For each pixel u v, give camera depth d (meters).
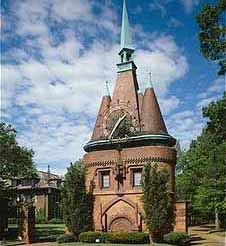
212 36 24.72
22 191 85.25
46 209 86.44
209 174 55.94
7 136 57.59
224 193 54.16
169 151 44.72
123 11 53.84
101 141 46.94
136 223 42.94
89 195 45.75
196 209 65.56
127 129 46.59
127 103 48.56
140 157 44.53
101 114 49.94
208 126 26.31
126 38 52.19
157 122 47.03
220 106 25.28
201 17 24.75
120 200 44.50
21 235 46.28
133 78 50.31
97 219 44.91
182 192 70.19
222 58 24.80
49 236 50.88
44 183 92.38
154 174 41.81
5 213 52.59
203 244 42.06
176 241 39.59
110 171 45.78
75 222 44.16
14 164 58.47
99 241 41.22
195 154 68.19
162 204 41.16
